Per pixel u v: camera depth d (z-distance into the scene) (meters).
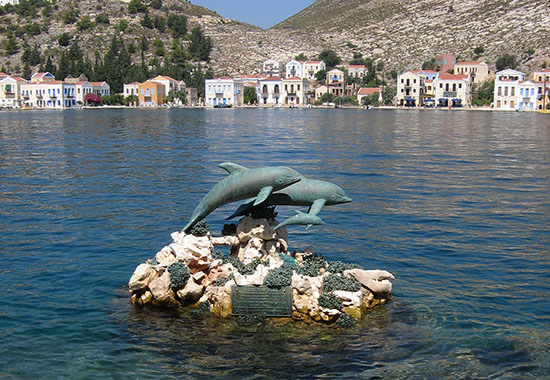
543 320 21.08
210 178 49.69
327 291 21.47
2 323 20.88
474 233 32.16
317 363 18.33
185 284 22.39
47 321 21.11
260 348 19.28
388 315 21.53
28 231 32.38
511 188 45.94
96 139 89.88
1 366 18.08
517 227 33.50
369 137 92.88
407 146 78.69
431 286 24.30
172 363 18.34
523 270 26.23
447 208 38.28
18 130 109.94
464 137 94.19
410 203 39.78
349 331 20.34
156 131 106.69
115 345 19.45
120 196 41.81
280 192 24.02
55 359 18.53
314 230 32.66
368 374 17.70
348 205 38.94
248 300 21.39
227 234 25.09
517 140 89.12
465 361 18.38
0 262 27.12
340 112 192.38
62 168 56.41
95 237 31.09
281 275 21.56
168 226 33.25
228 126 120.12
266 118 152.50
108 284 24.56
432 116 163.00
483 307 22.20
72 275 25.52
